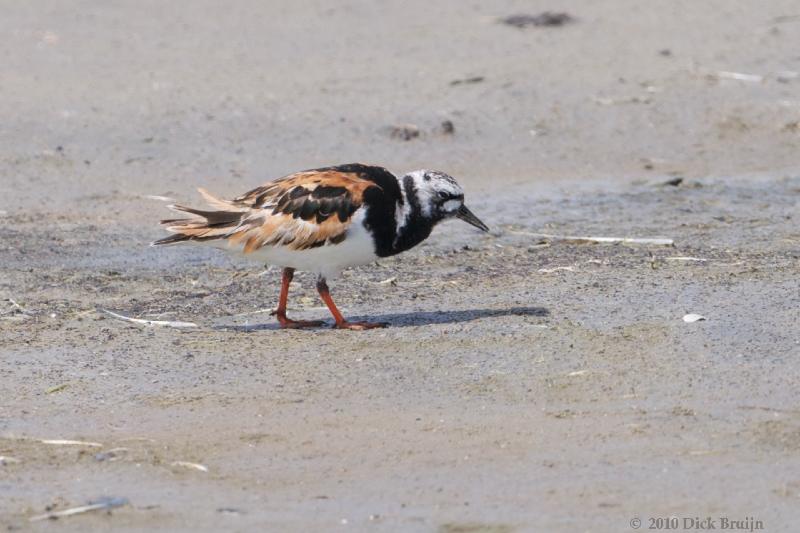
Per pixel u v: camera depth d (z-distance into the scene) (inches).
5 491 393.1
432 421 446.0
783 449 417.7
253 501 385.7
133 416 454.3
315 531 364.8
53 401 469.1
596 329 533.0
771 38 1102.4
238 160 848.3
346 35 1129.4
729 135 912.3
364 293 603.2
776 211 757.3
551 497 385.7
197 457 418.6
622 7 1212.5
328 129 901.2
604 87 989.2
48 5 1217.4
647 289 590.2
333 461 414.3
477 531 364.8
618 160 868.0
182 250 684.1
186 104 943.7
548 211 757.9
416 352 512.4
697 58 1055.0
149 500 386.6
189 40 1112.8
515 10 1205.7
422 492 390.6
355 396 470.3
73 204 767.1
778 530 363.6
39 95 960.9
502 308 567.8
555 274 624.1
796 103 952.9
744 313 549.3
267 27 1155.3
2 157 839.1
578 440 427.5
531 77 1010.7
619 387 473.1
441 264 652.7
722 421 440.5
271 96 965.2
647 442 424.8
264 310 580.4
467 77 1007.0
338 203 525.0
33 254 671.8
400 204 538.3
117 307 585.3
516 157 868.0
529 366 495.2
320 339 532.1
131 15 1190.9
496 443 426.3
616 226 724.7
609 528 365.4
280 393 474.0
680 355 502.0
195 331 548.1
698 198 786.8
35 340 534.9
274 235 530.0
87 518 374.3
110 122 908.0
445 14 1197.7
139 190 794.8
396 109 940.0
